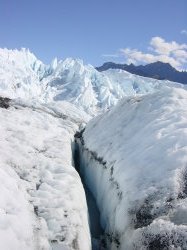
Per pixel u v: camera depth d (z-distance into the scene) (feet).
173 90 45.68
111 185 35.68
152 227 24.34
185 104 41.27
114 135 45.16
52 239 25.41
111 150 41.24
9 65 304.09
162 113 40.16
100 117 57.62
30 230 24.41
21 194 28.89
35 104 77.66
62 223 27.04
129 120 46.09
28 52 361.92
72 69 328.49
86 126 61.41
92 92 293.23
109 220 33.22
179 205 25.09
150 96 48.16
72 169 38.22
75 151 55.77
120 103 54.13
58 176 35.06
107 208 35.09
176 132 33.09
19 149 40.19
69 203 29.76
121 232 28.45
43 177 34.53
